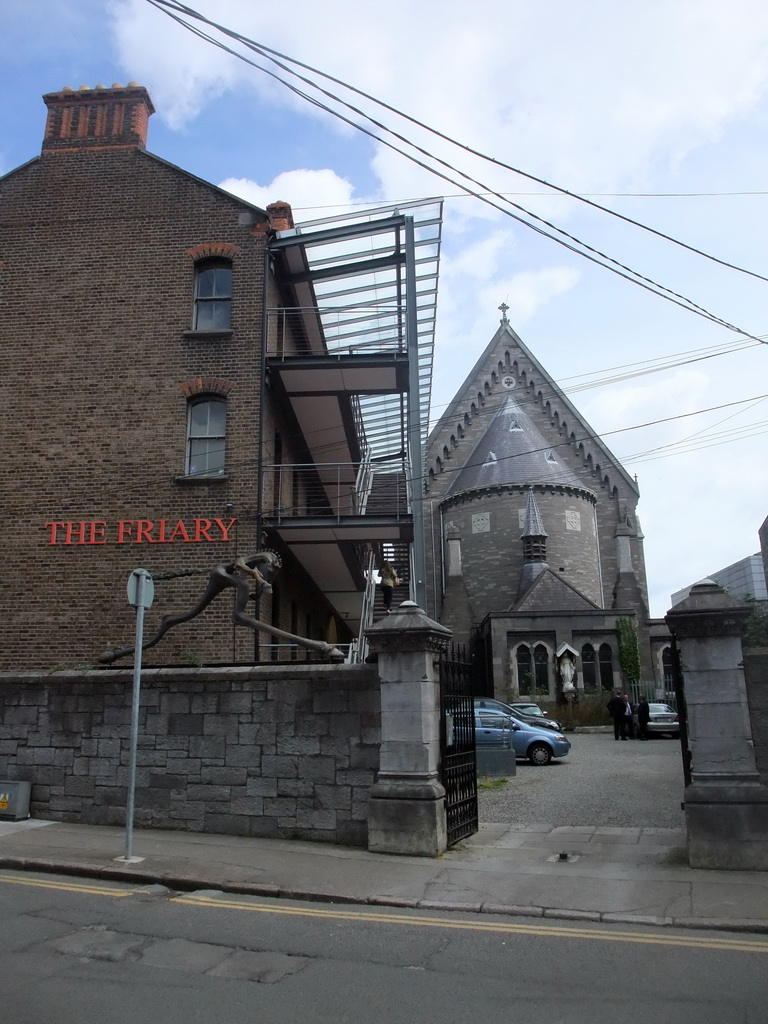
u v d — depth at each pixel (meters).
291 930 6.43
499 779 16.58
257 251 18.77
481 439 50.53
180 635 16.72
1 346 18.62
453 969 5.50
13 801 10.93
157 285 18.73
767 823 8.07
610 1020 4.59
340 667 9.91
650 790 14.16
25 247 19.22
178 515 17.41
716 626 8.54
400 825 9.01
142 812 10.52
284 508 18.27
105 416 18.06
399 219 18.55
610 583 48.62
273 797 9.96
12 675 11.50
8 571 17.41
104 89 20.02
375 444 27.34
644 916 6.61
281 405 20.22
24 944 5.98
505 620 37.38
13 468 17.91
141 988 5.11
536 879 7.85
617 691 33.09
